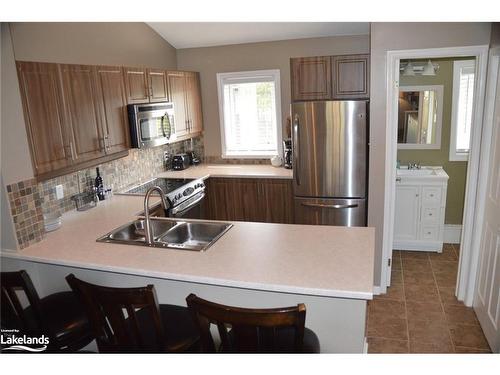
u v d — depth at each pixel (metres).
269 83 4.95
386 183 3.52
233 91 5.11
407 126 4.66
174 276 2.12
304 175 4.02
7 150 2.49
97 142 3.27
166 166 4.96
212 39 4.77
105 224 3.02
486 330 2.94
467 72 4.41
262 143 5.16
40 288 2.79
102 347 1.91
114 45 3.95
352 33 4.48
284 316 1.49
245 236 2.64
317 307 2.18
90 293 1.79
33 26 3.07
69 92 2.96
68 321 2.17
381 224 3.60
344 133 3.80
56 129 2.85
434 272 4.07
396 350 2.88
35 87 2.67
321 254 2.31
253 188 4.58
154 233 3.03
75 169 3.08
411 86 4.55
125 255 2.41
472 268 3.31
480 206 3.15
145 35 4.42
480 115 3.08
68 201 3.38
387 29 3.21
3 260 2.62
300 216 4.14
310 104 3.83
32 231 2.65
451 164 4.68
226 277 2.06
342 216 3.99
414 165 4.71
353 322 2.14
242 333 1.56
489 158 3.03
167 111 4.18
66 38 3.38
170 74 4.36
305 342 1.89
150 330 2.01
